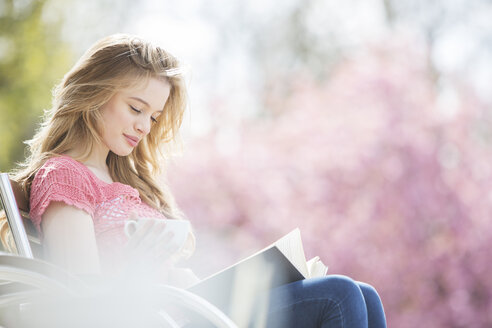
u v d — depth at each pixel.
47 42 16.17
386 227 11.91
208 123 14.51
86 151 2.99
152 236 2.19
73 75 3.01
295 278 2.46
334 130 12.82
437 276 11.77
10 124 15.52
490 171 12.12
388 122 12.46
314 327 2.44
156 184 3.54
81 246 2.59
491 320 11.55
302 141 13.25
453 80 13.95
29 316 2.09
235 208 13.13
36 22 16.20
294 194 12.73
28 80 15.80
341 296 2.41
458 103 13.19
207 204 13.16
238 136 14.19
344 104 13.16
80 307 2.08
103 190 2.87
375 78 13.05
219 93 14.86
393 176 12.05
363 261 11.84
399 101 12.81
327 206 12.30
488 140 13.19
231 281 2.41
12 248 3.04
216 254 12.94
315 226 12.27
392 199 11.94
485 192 12.02
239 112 14.77
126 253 2.20
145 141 3.43
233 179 13.16
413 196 11.95
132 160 3.48
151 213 3.04
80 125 3.00
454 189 11.99
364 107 12.93
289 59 18.14
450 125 12.47
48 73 15.95
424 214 11.87
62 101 2.99
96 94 2.94
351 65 13.92
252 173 13.18
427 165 12.09
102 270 2.74
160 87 3.02
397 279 11.73
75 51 16.48
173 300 2.06
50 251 2.58
